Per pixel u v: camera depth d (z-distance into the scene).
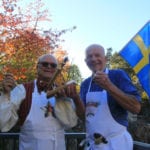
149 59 5.10
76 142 4.52
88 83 3.57
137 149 3.74
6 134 4.41
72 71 12.41
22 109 3.58
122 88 3.29
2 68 10.62
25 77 10.70
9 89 3.44
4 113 3.39
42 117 3.54
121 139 3.33
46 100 3.57
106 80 3.11
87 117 3.47
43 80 3.62
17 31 10.97
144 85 5.13
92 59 3.43
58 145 3.60
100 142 3.35
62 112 3.49
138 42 5.14
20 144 3.64
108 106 3.36
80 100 3.43
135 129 11.18
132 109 3.19
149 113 19.75
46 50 11.51
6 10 10.90
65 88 3.35
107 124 3.35
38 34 11.43
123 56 5.17
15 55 10.84
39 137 3.53
